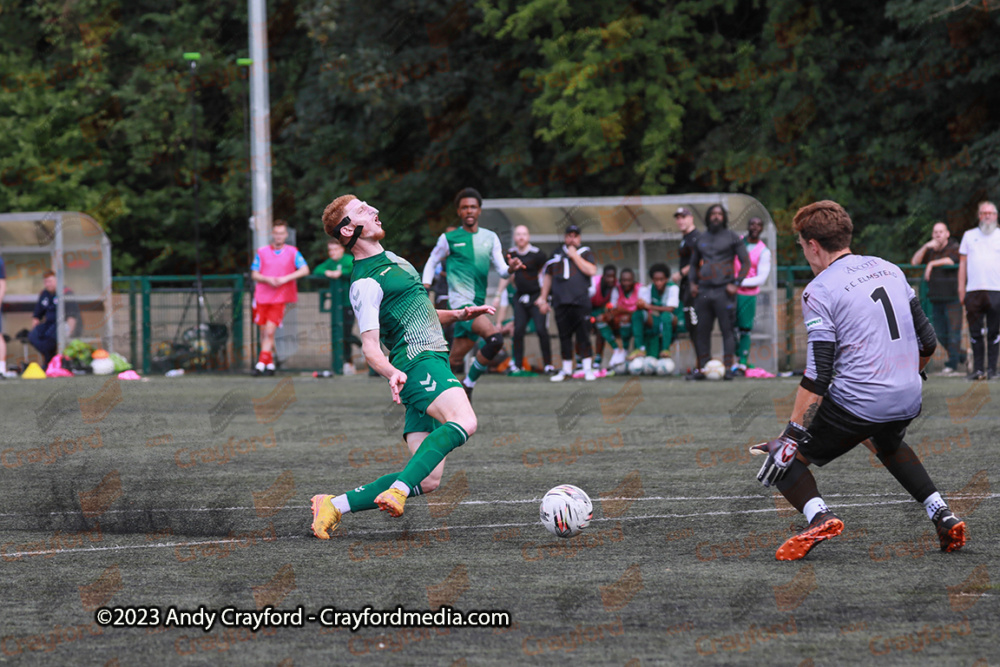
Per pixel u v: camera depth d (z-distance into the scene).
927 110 78.12
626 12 81.62
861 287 13.69
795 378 49.41
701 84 83.62
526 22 79.81
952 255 51.22
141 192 103.50
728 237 46.69
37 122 97.62
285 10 93.81
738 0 86.44
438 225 90.12
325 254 93.06
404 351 16.06
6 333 66.00
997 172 71.56
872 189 81.62
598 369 53.25
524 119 86.06
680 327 53.06
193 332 60.72
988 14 70.75
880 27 81.44
